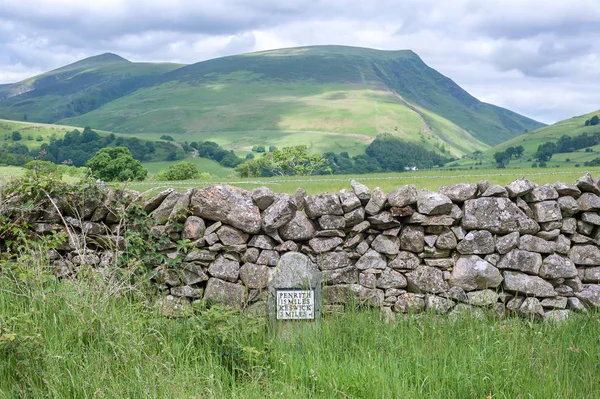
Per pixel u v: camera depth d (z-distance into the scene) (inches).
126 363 221.9
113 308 248.5
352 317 284.2
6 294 265.1
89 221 315.6
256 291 304.3
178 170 3225.9
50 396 202.2
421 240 313.4
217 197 306.3
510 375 227.0
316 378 226.2
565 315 306.7
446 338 261.7
